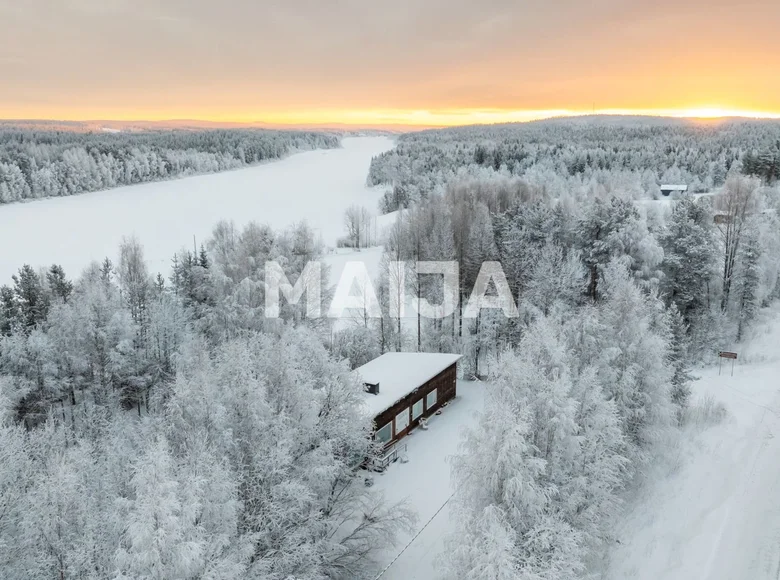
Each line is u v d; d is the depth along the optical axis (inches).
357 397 1006.4
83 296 1856.5
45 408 1573.6
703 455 1219.9
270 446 783.7
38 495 643.5
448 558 794.8
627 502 1087.6
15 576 615.5
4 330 1758.1
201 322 1964.8
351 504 978.1
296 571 744.3
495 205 3388.3
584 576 811.4
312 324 2071.9
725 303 2091.5
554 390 852.6
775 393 1509.6
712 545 940.0
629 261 1795.0
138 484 583.2
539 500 782.5
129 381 1731.1
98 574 605.6
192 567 565.3
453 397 1638.8
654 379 1151.0
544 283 1793.8
